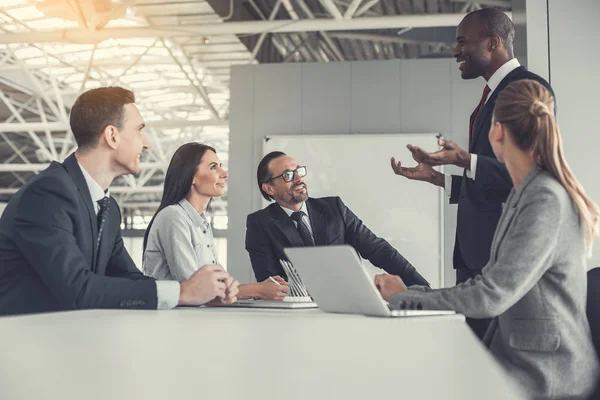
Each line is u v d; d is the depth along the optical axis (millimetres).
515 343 1786
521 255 1741
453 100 6688
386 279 1998
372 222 6520
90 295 1913
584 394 1742
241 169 6859
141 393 497
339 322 1371
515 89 1968
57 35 7473
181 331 1090
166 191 3055
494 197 2625
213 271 2037
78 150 2305
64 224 2010
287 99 6875
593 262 3225
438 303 1780
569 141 3568
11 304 2020
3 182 17969
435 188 6445
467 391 520
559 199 1797
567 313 1777
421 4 8805
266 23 7297
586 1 3592
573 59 3590
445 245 6449
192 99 12781
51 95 12539
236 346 861
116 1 7836
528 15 3635
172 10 8094
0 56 10969
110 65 10719
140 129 2369
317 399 481
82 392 500
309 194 6629
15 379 567
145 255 2861
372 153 6594
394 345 896
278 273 3738
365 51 10641
